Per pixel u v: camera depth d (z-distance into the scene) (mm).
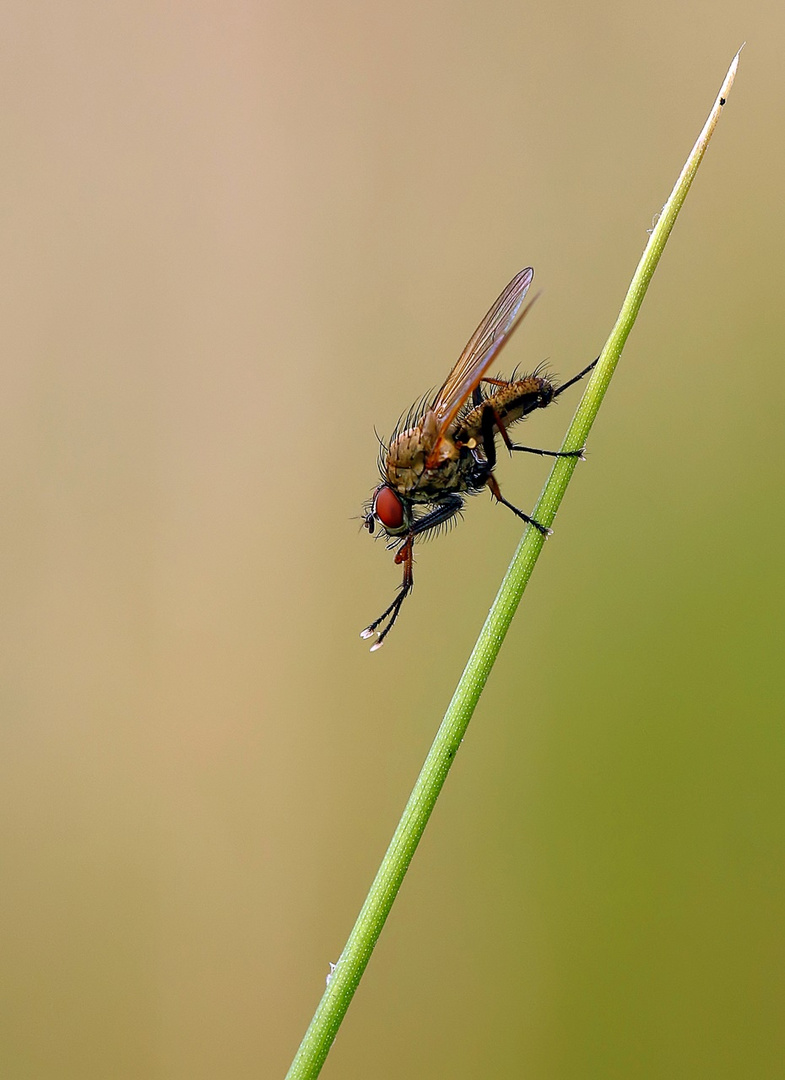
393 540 144
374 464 159
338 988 130
